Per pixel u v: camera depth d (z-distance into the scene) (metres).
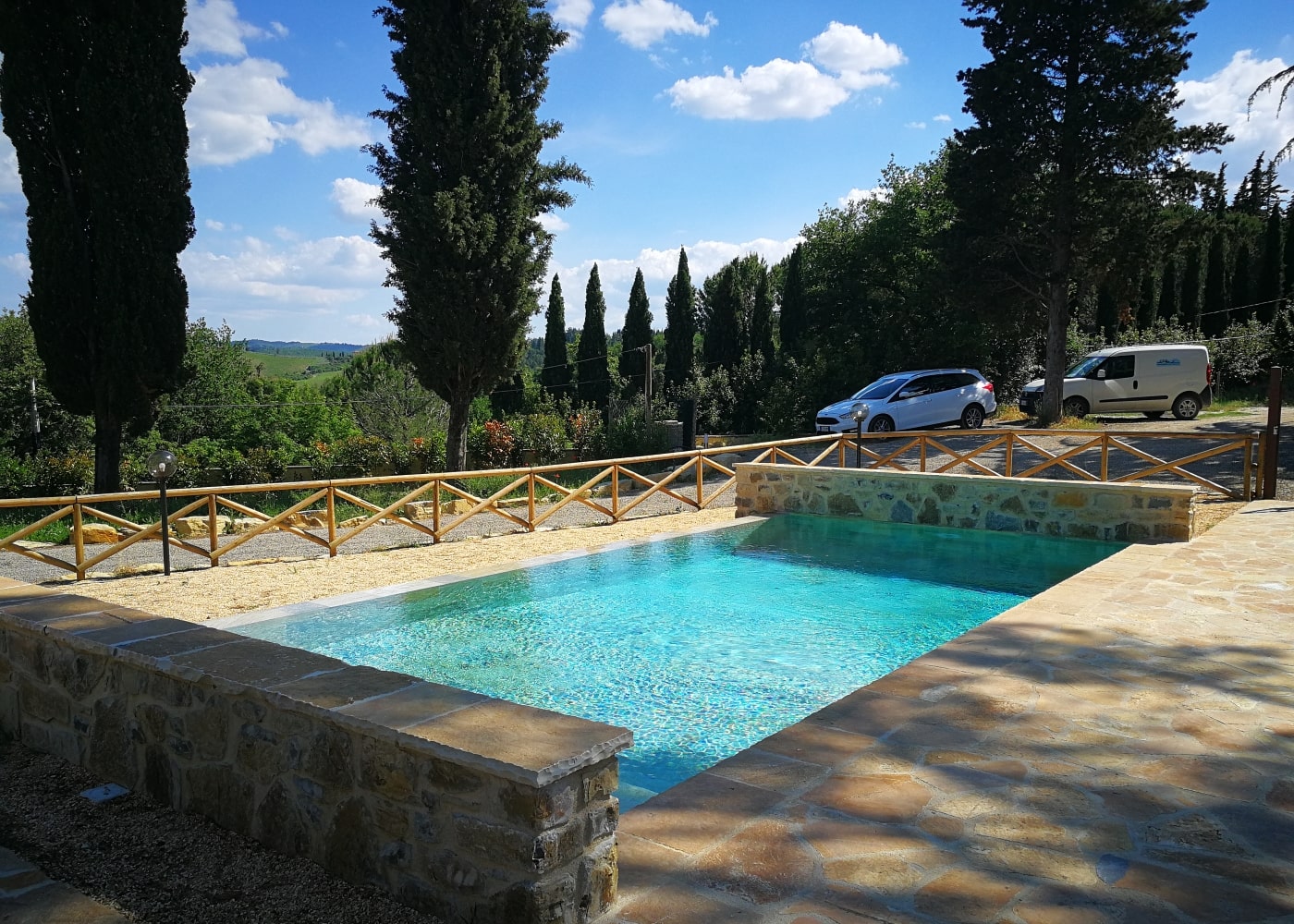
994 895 2.60
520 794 2.29
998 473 14.69
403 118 18.03
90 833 3.17
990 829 3.02
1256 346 29.75
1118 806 3.18
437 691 2.86
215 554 9.03
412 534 11.57
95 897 2.73
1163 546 8.34
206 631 3.64
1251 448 11.03
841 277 33.72
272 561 9.34
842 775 3.47
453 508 14.10
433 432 26.75
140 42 13.97
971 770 3.51
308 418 31.36
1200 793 3.28
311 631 6.80
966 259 23.09
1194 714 4.08
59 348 14.40
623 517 12.38
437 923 2.52
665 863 2.82
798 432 27.47
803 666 5.97
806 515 11.70
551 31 18.53
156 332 14.77
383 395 28.06
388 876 2.66
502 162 18.12
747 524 11.05
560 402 35.00
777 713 5.12
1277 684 4.48
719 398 34.25
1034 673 4.71
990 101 21.55
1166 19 20.33
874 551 9.55
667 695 5.44
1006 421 23.27
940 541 9.95
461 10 17.52
